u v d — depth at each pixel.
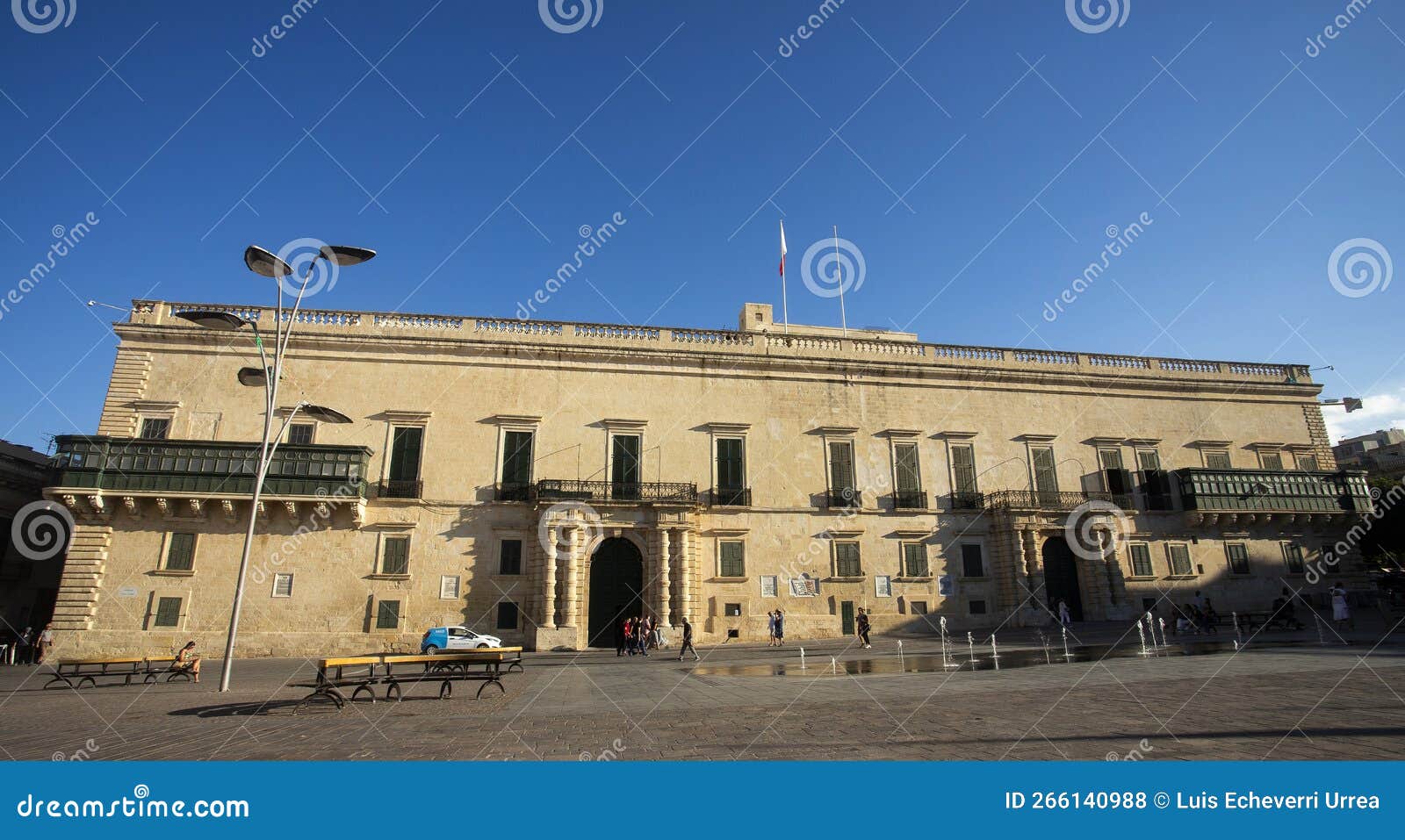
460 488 33.78
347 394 34.09
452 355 35.44
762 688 15.74
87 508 30.11
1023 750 8.18
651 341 37.78
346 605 31.41
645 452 35.97
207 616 30.25
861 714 11.20
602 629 33.44
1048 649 24.77
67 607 29.30
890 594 36.22
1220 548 39.91
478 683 18.70
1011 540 36.84
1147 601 38.09
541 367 36.16
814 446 37.66
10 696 16.72
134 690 17.89
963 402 39.88
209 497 30.53
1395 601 34.41
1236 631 29.02
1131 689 13.14
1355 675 13.77
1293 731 8.59
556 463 34.94
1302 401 44.44
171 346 33.28
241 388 33.31
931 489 38.19
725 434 36.94
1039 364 41.34
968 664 20.36
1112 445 40.72
